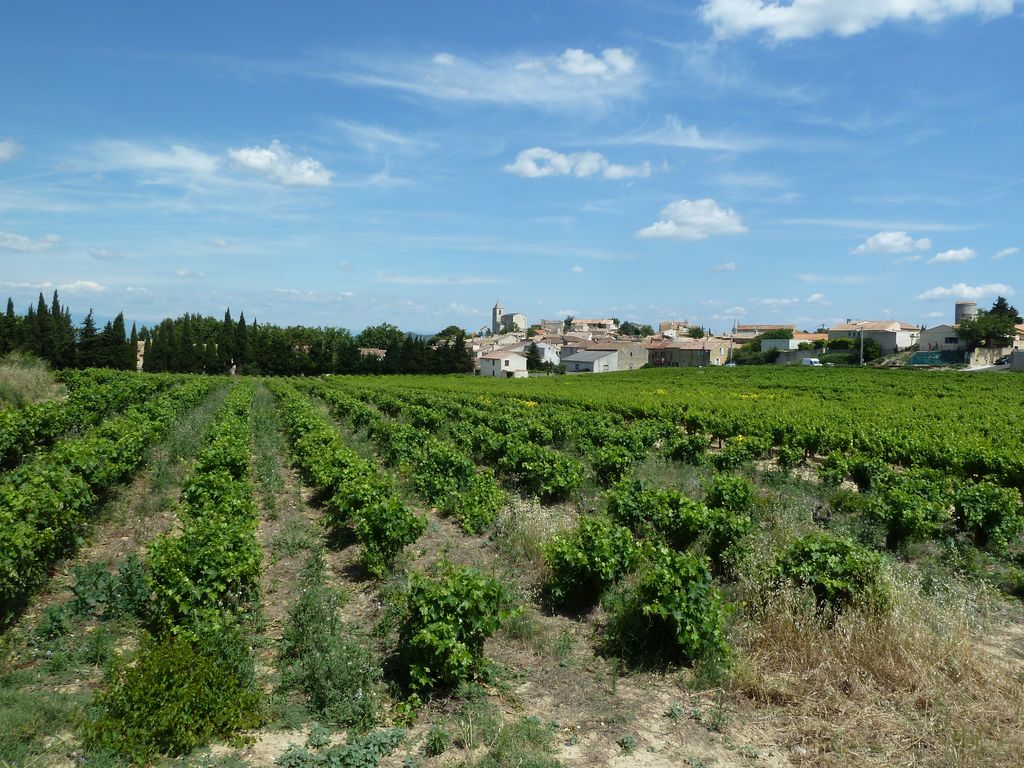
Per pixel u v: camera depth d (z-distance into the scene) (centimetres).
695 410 3397
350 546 1191
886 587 833
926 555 1205
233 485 1277
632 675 742
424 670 663
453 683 689
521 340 16662
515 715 648
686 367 10344
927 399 4666
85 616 809
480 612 712
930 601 855
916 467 1816
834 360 11338
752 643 786
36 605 858
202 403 3906
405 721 623
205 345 10700
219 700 589
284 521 1350
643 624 793
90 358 8538
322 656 693
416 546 1180
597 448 2095
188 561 781
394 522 1016
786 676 712
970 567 1117
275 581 998
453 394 5216
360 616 880
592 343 13712
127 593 830
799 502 1492
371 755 559
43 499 965
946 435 2428
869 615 782
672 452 2138
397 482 1727
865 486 1723
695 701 684
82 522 1121
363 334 15238
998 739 594
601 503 1538
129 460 1526
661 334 18212
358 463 1484
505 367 11619
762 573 896
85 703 608
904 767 565
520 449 1798
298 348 11025
